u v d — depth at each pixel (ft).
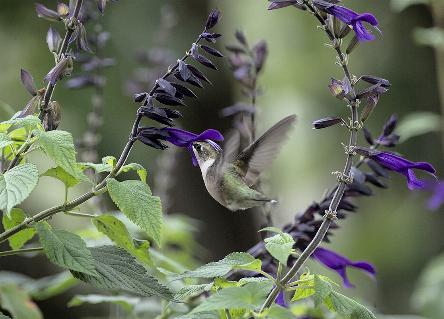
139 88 37.76
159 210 18.20
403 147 58.44
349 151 18.33
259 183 25.99
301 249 22.39
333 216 17.52
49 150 17.29
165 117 18.66
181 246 34.42
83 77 31.78
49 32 20.24
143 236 32.40
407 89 58.18
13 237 20.71
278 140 24.40
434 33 41.75
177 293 18.62
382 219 62.69
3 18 51.24
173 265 23.59
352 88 18.42
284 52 64.44
